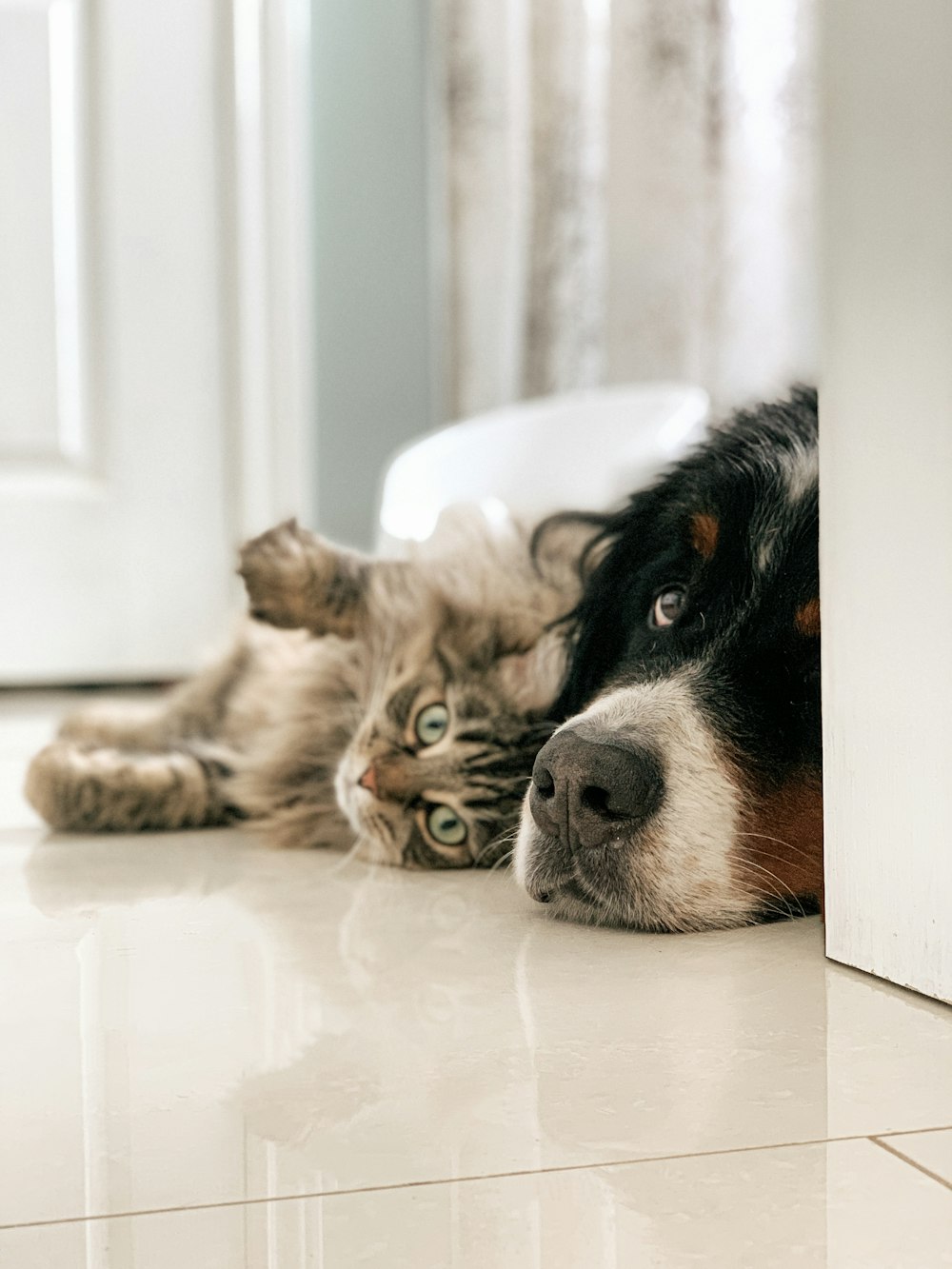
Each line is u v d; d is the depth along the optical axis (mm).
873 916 926
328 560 1381
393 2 3291
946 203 821
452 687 1256
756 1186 613
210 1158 648
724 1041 807
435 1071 760
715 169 2713
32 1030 836
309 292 3324
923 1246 559
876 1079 744
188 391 2816
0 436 2748
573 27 2809
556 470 2125
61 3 2703
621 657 1132
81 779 1483
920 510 854
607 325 2805
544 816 1056
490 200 2896
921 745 871
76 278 2756
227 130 2795
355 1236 571
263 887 1231
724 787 1021
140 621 2826
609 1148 656
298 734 1466
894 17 859
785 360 2736
